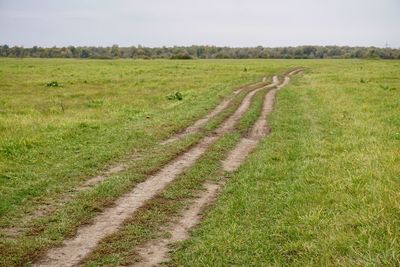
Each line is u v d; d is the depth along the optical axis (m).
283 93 34.38
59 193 11.80
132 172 13.39
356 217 9.23
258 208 10.52
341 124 20.27
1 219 10.02
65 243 8.86
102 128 20.22
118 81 47.00
